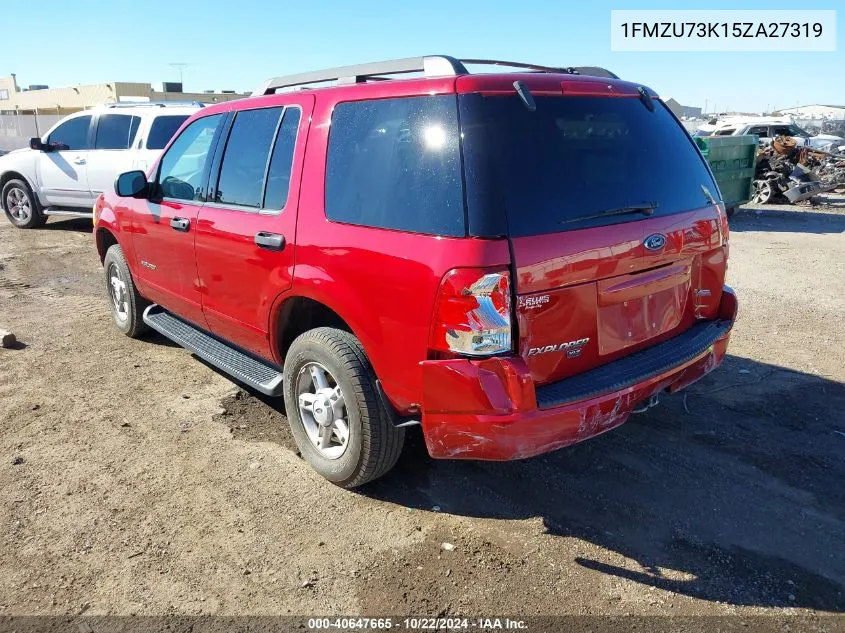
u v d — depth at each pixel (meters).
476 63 3.34
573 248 2.83
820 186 15.48
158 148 10.27
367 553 3.07
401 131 3.02
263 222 3.70
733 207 13.28
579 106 3.08
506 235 2.67
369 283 3.05
